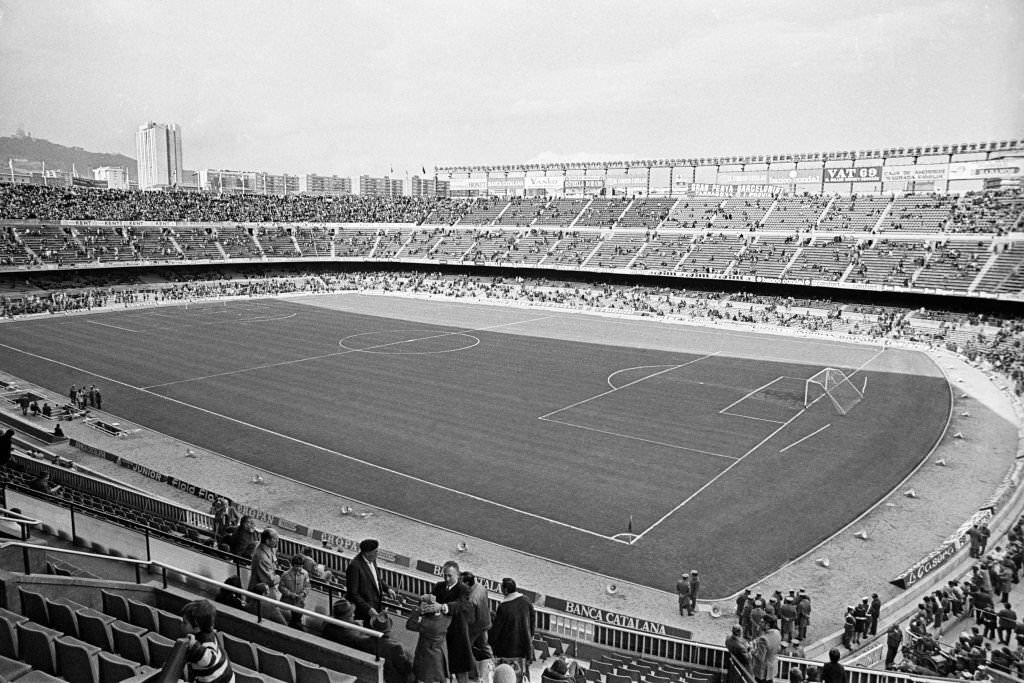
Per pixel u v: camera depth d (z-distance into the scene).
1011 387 58.47
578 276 119.81
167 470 38.28
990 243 90.25
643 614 25.39
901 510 34.47
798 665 19.41
